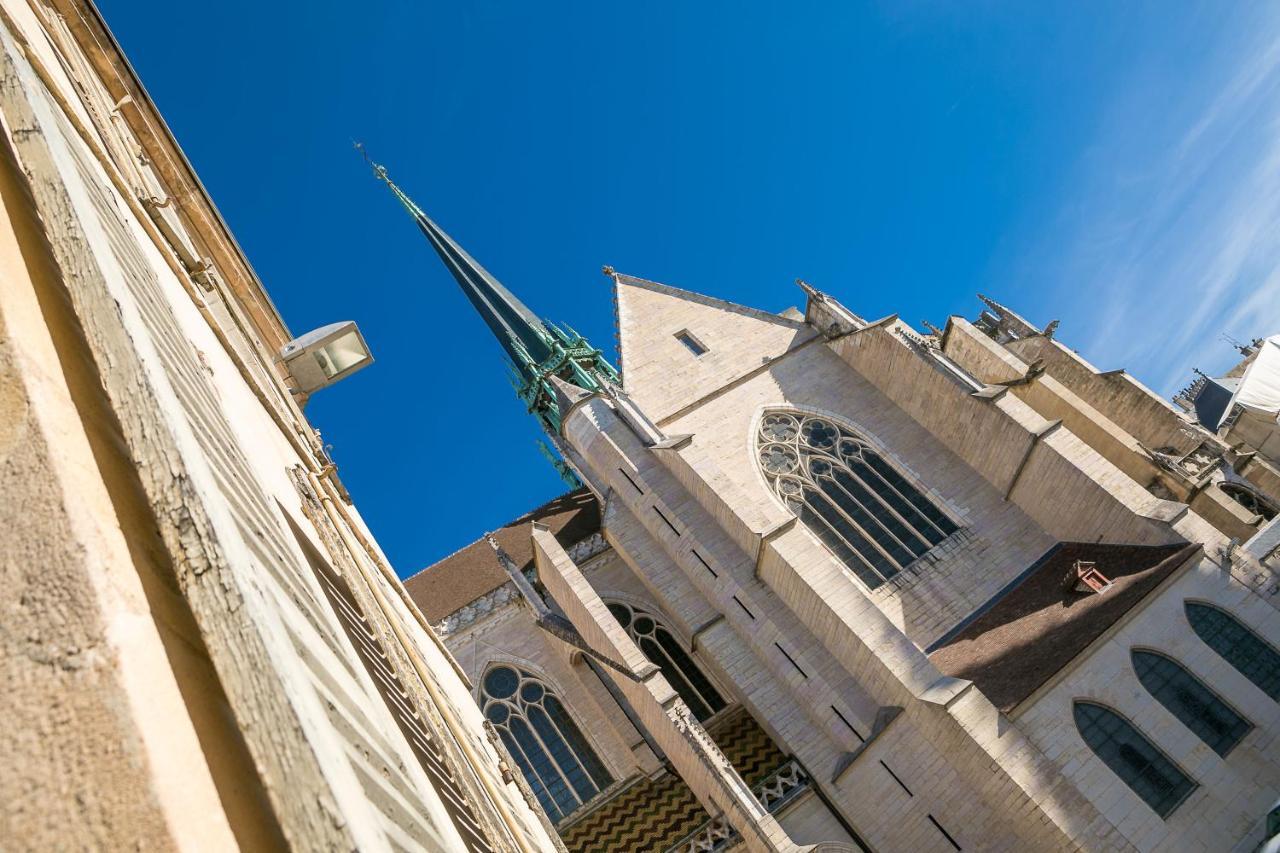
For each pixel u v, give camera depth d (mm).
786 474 37219
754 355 41438
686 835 30266
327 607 5086
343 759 2609
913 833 27641
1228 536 31547
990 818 26703
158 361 3338
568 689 36844
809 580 30125
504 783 12734
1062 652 27922
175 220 13727
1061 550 33469
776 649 31641
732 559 33156
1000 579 33656
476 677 37688
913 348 37688
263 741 2213
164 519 2588
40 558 2287
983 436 35344
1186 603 28438
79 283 3096
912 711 27453
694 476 34188
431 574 45469
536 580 41094
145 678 2188
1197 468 32938
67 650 2135
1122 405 40125
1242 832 24500
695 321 42969
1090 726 26891
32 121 3678
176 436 2768
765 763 31984
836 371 40688
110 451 2947
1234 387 60469
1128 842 23688
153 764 1988
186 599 2613
